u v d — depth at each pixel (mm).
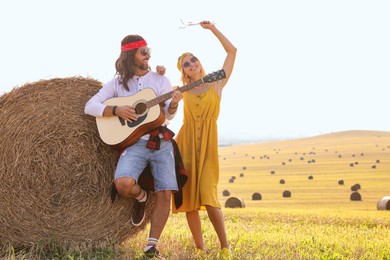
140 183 6785
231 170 81188
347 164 81125
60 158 6883
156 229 6543
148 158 6535
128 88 6660
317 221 15578
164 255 6824
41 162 6828
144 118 6477
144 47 6625
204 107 6934
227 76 7152
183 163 7000
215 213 6867
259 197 43125
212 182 6871
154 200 7172
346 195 44906
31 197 6812
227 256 6695
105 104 6621
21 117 6859
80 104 7008
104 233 7016
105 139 6574
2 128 6828
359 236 10711
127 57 6609
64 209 6887
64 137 6887
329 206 34719
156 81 6676
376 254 7855
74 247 6816
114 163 7012
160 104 6664
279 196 45906
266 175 71062
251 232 10547
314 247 8133
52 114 6910
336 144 125438
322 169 75750
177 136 7129
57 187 6867
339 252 7805
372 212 20812
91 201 6957
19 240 6848
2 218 6793
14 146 6797
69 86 7055
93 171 6945
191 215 7195
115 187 6695
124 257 6406
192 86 6609
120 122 6555
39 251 6785
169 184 6551
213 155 6930
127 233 7141
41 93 6977
